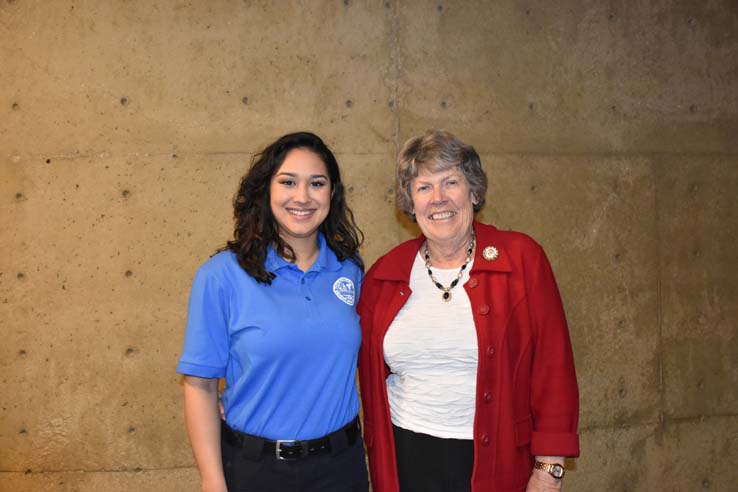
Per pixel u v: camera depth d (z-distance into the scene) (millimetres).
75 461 2775
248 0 2795
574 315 3047
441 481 1578
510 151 2984
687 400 3168
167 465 2805
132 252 2764
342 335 1609
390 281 1760
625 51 3090
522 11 2988
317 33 2838
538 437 1584
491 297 1624
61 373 2756
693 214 3168
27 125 2730
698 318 3170
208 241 2791
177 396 2797
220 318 1581
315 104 2846
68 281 2746
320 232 1815
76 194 2740
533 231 3006
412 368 1645
